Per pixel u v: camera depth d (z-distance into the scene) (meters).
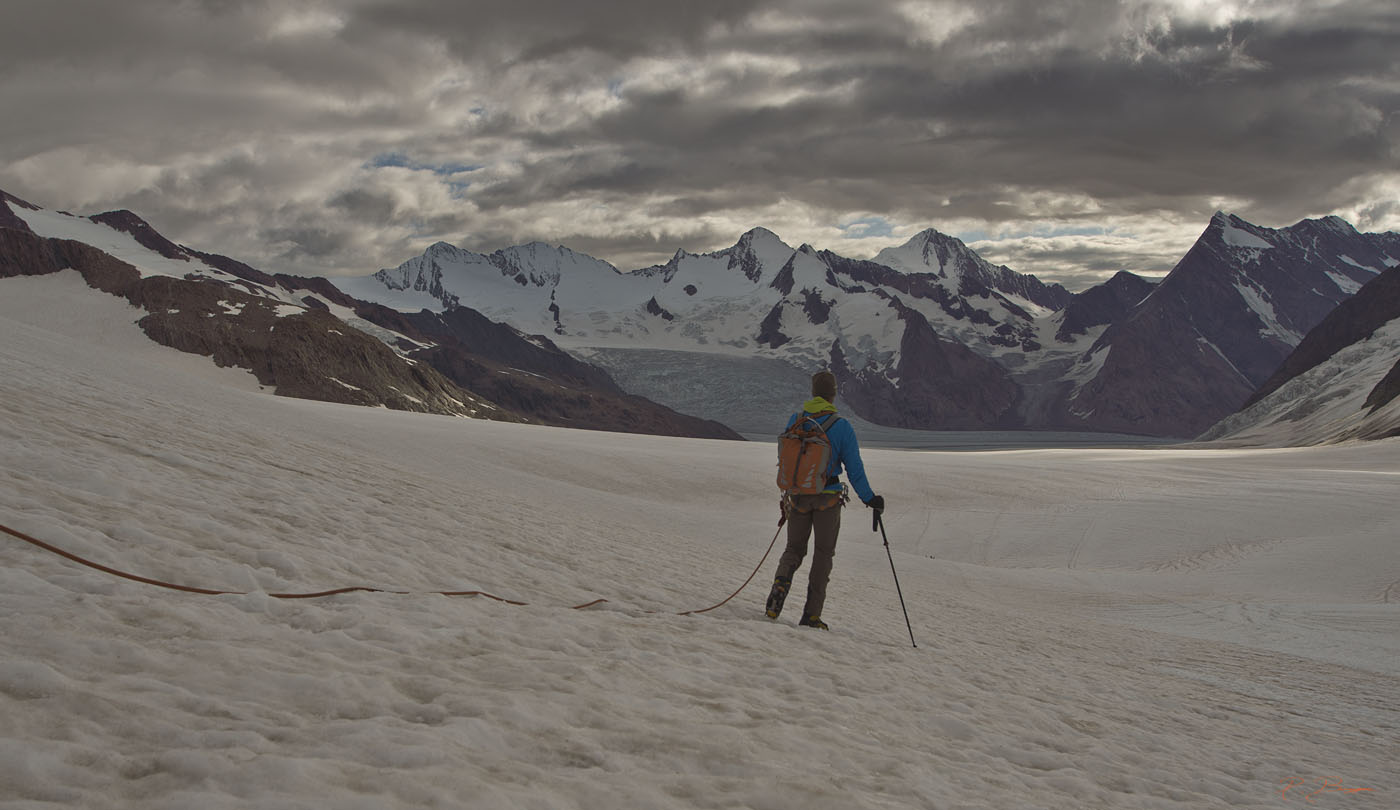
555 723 3.89
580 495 31.42
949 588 23.88
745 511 42.41
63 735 2.70
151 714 3.03
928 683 7.31
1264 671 12.95
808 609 9.30
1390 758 7.89
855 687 6.40
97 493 6.94
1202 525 39.53
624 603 8.50
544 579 8.89
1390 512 40.12
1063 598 25.00
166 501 7.35
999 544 37.75
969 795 4.27
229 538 6.64
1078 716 7.28
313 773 2.72
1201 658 13.98
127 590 4.62
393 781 2.79
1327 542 35.03
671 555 15.14
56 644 3.48
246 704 3.36
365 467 16.30
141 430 11.52
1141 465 64.62
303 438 21.69
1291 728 8.81
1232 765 6.55
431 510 12.16
